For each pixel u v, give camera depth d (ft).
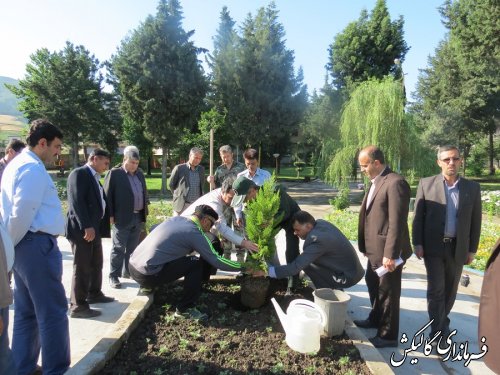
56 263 9.59
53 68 85.56
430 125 106.01
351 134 60.34
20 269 9.23
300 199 73.26
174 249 12.57
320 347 10.77
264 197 13.00
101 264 15.14
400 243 11.80
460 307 16.90
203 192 21.66
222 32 116.78
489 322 9.29
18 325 9.70
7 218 9.02
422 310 16.29
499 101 100.94
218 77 98.99
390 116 56.24
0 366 7.45
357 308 15.96
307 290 15.17
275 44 98.94
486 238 29.96
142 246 13.12
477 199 12.98
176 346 10.46
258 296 12.87
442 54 112.27
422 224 13.47
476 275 21.86
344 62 105.40
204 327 11.71
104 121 95.04
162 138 77.25
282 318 10.94
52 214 9.55
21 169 9.09
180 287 14.94
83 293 13.89
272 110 97.55
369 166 12.59
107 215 15.90
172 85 75.51
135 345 10.44
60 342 9.55
